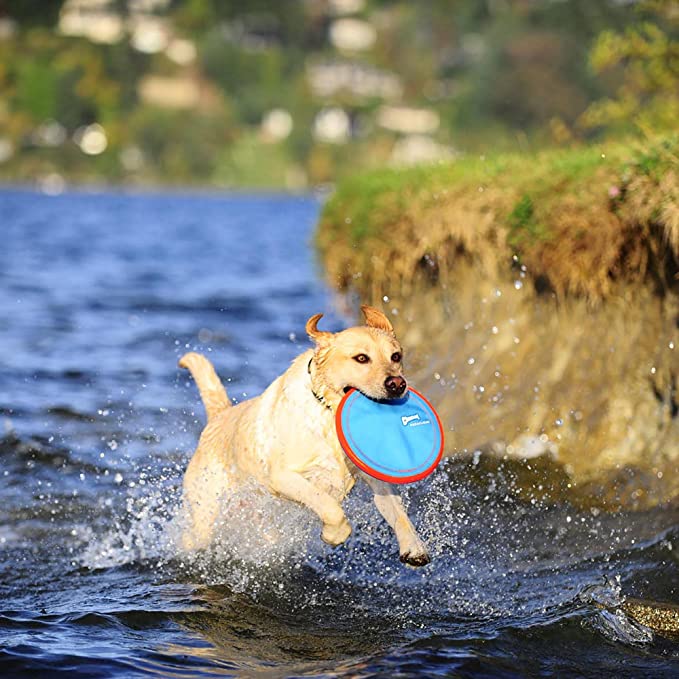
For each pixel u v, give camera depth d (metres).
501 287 11.12
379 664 5.60
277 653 5.85
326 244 14.27
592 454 9.25
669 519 8.00
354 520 7.94
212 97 179.00
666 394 9.14
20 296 23.78
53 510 8.70
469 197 11.59
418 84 184.38
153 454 10.42
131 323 19.77
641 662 5.76
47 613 6.41
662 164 9.10
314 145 155.62
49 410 12.16
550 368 10.21
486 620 6.38
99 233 53.75
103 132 163.12
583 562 7.41
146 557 7.61
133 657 5.65
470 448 9.88
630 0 17.61
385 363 6.61
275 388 7.06
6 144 160.75
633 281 9.46
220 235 54.78
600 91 84.69
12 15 195.12
